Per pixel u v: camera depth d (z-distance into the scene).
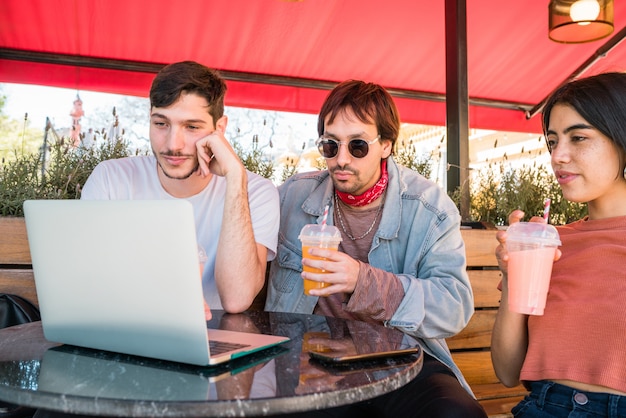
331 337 1.27
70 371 0.97
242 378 0.93
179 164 1.69
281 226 2.03
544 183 3.06
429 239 1.82
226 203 1.63
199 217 1.82
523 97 6.19
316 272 1.50
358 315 1.80
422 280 1.70
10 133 4.76
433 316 1.66
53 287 1.12
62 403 0.82
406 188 1.90
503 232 1.32
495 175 3.11
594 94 1.26
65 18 4.57
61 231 1.06
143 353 1.05
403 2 4.44
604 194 1.33
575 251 1.33
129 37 4.88
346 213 1.93
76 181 2.31
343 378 0.94
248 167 2.68
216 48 5.13
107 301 1.06
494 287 2.46
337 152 1.78
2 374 0.95
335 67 5.57
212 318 1.53
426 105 6.16
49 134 2.63
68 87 5.19
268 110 5.67
